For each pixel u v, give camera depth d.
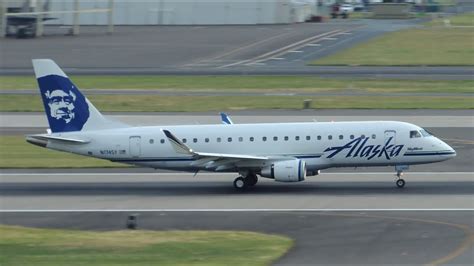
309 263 134.75
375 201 187.38
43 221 173.88
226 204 187.88
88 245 145.62
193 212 180.00
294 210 179.38
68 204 191.50
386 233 156.25
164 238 152.25
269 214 175.88
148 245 145.50
